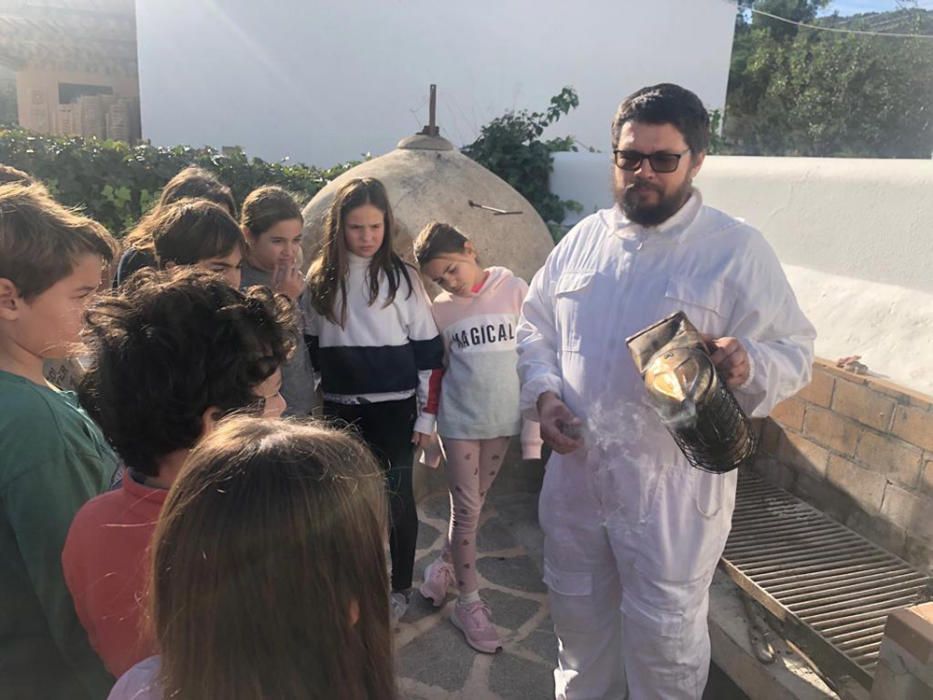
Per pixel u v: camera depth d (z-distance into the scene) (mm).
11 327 1334
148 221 2338
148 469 1174
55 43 10914
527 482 3939
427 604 2982
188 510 836
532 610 2980
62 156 4609
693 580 1852
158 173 4941
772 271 1771
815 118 13898
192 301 1169
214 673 832
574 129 8648
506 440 2795
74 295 1368
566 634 2141
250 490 816
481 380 2697
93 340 1172
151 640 992
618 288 1869
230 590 812
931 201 2443
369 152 8281
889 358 2438
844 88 13461
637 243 1859
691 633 1878
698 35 8914
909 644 1466
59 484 1270
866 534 2416
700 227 1802
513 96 8391
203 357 1125
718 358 1621
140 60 7973
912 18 14133
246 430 912
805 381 1782
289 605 817
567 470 2029
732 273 1742
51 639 1354
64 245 1328
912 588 2121
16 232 1282
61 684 1374
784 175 3047
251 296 1275
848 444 2473
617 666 2172
